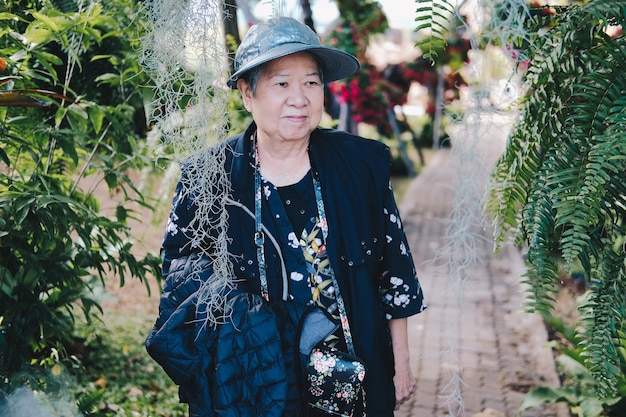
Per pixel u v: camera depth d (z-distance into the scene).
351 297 1.68
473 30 1.50
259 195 1.68
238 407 1.55
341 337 1.68
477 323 4.44
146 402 3.02
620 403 2.82
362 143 1.74
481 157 1.65
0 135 2.03
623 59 1.48
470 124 1.56
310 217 1.68
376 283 1.81
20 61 2.23
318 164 1.69
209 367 1.60
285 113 1.62
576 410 2.97
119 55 2.60
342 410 1.64
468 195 1.63
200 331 1.61
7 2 2.25
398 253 1.77
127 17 2.48
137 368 3.40
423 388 3.52
